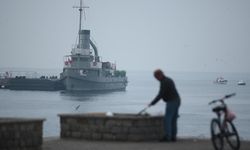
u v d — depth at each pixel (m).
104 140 45.69
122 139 45.12
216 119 39.94
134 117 44.94
